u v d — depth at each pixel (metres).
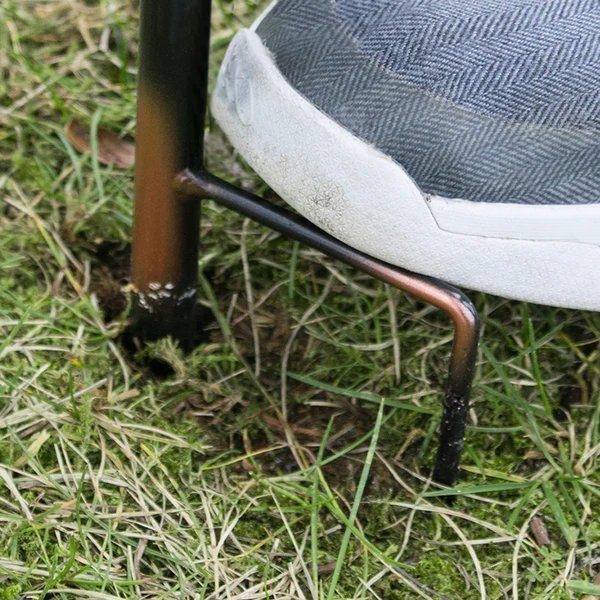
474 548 0.75
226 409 0.78
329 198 0.73
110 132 0.86
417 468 0.77
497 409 0.78
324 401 0.78
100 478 0.75
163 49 0.73
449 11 0.72
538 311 0.81
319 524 0.75
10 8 0.89
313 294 0.81
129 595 0.73
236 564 0.74
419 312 0.81
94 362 0.78
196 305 0.80
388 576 0.74
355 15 0.72
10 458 0.75
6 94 0.87
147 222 0.76
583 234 0.71
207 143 0.85
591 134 0.71
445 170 0.71
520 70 0.71
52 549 0.74
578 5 0.72
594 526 0.75
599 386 0.79
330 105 0.72
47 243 0.82
